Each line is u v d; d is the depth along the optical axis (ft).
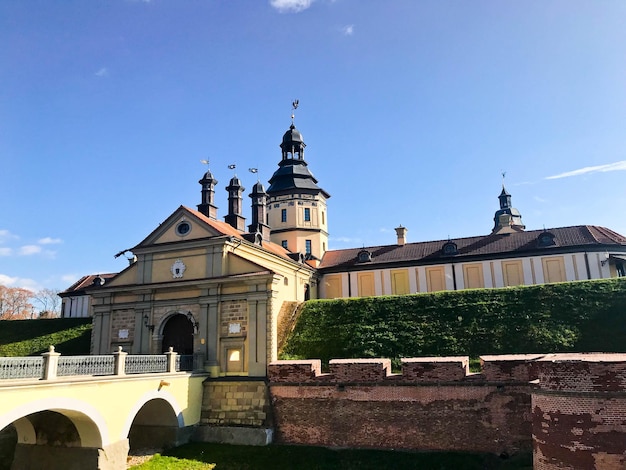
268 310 89.30
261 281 90.68
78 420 64.39
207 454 75.15
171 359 81.05
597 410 47.37
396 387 74.08
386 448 72.64
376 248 155.84
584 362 48.78
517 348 80.53
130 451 78.07
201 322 93.97
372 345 89.15
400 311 96.07
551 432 49.96
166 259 101.09
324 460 70.85
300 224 152.46
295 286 128.57
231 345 90.53
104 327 102.58
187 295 96.89
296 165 158.71
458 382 70.85
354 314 98.53
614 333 77.82
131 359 71.92
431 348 85.15
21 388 52.95
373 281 144.97
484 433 68.23
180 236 101.24
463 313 91.09
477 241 144.05
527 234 139.64
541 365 52.29
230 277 92.12
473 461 65.67
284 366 82.74
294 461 71.15
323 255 156.87
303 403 79.71
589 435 47.37
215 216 120.98
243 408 83.61
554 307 86.43
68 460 65.31
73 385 59.77
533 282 130.52
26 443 68.95
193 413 84.28
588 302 85.10
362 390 76.07
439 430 70.54
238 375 88.58
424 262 141.18
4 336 126.62
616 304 82.79
